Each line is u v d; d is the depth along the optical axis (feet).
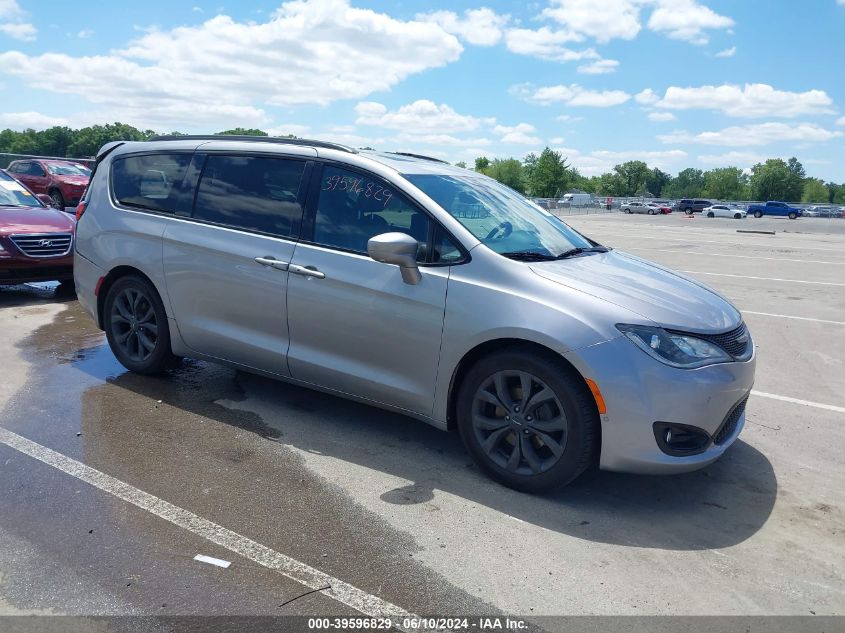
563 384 11.66
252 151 15.84
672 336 11.61
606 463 11.66
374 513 11.51
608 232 90.99
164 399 16.38
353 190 14.26
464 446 13.88
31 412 15.23
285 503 11.71
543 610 9.16
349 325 13.75
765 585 9.92
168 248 16.35
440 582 9.68
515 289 12.22
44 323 23.47
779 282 39.99
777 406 17.80
